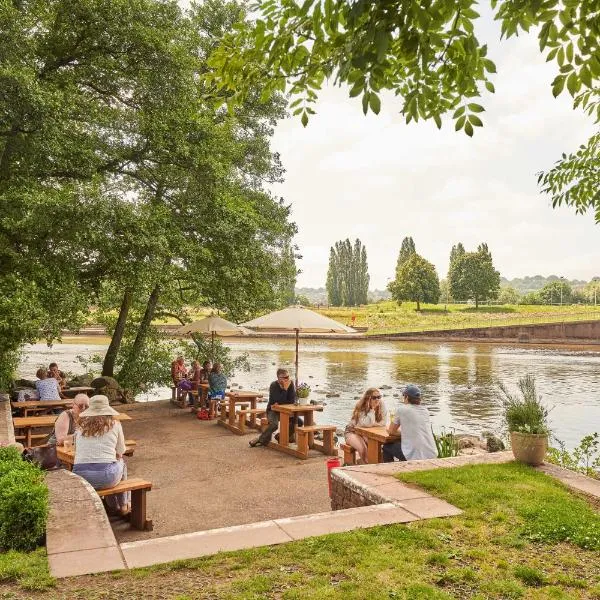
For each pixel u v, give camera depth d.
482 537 5.00
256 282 19.36
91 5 13.05
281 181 22.72
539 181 7.05
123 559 4.32
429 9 2.88
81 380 19.67
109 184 15.56
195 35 16.36
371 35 2.90
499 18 3.24
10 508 4.64
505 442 13.09
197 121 14.98
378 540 4.79
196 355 22.22
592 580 4.25
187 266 16.84
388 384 30.77
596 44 3.20
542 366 41.62
